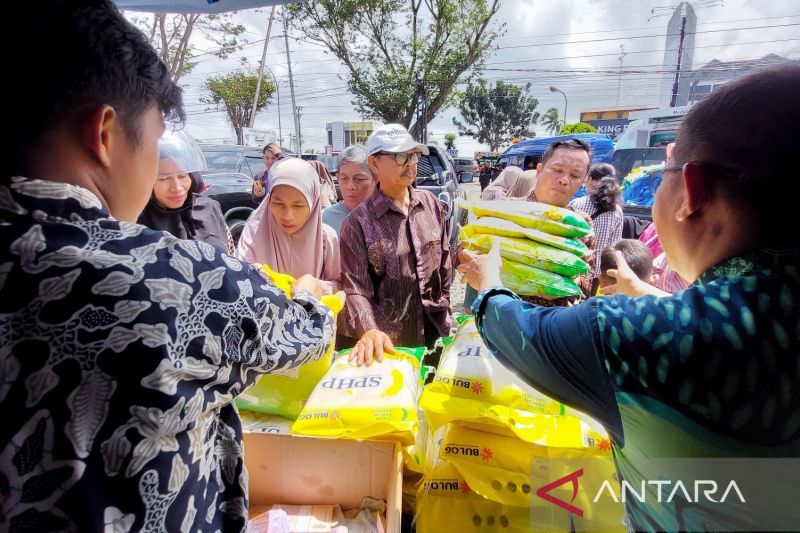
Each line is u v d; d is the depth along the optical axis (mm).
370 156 2078
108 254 621
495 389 1178
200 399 661
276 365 789
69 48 604
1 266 580
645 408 610
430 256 2137
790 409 557
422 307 2102
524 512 1131
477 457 1174
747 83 632
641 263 1862
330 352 1441
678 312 614
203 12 1446
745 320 576
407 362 1469
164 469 616
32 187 616
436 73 19469
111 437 581
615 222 3350
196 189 2285
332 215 3029
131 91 665
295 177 1906
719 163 630
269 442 1278
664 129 8766
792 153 582
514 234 1435
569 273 1398
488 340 900
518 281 1412
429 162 7246
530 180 3623
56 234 610
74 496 569
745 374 563
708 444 580
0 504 566
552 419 1141
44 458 566
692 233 693
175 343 622
